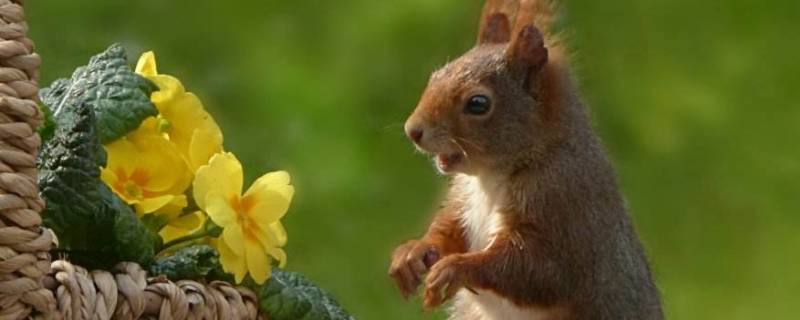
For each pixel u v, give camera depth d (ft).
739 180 11.44
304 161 11.30
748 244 11.44
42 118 8.90
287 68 11.36
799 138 11.45
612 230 9.53
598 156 9.55
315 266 11.24
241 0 11.40
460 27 11.32
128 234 9.05
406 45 11.34
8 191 8.85
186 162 9.18
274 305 9.14
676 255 11.44
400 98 11.32
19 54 8.87
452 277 9.40
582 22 11.48
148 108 9.15
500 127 9.49
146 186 9.16
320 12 11.41
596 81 11.44
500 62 9.51
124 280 8.97
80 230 9.05
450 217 9.59
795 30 11.52
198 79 11.34
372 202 11.28
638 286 9.57
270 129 11.32
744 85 11.48
